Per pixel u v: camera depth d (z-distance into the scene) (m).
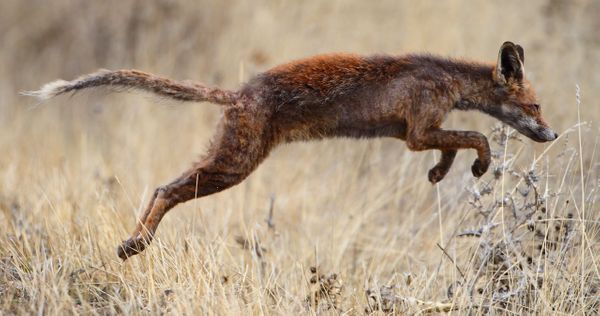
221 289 22.11
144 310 21.88
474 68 25.09
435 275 25.08
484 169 24.11
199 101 23.41
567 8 46.44
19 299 22.23
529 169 26.14
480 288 23.81
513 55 25.05
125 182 34.88
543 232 25.20
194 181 23.28
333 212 32.09
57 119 48.59
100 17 56.00
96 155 39.78
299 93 23.78
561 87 38.97
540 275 23.12
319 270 26.53
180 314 21.19
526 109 25.41
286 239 29.81
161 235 25.27
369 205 32.84
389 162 37.31
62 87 22.73
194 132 42.53
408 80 24.25
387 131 24.80
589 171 25.80
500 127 25.61
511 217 25.95
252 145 23.52
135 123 43.50
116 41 54.31
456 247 26.80
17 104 51.78
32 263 23.73
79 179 34.50
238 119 23.39
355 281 27.22
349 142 37.94
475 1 47.06
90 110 48.41
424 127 24.25
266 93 23.70
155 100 23.98
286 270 26.81
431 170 25.22
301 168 37.41
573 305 22.48
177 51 50.84
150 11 53.53
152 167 38.81
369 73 24.25
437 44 44.28
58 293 21.58
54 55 56.34
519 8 46.75
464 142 23.94
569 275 23.33
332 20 49.16
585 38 44.38
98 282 23.73
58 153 40.75
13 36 57.81
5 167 36.91
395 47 45.78
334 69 24.11
